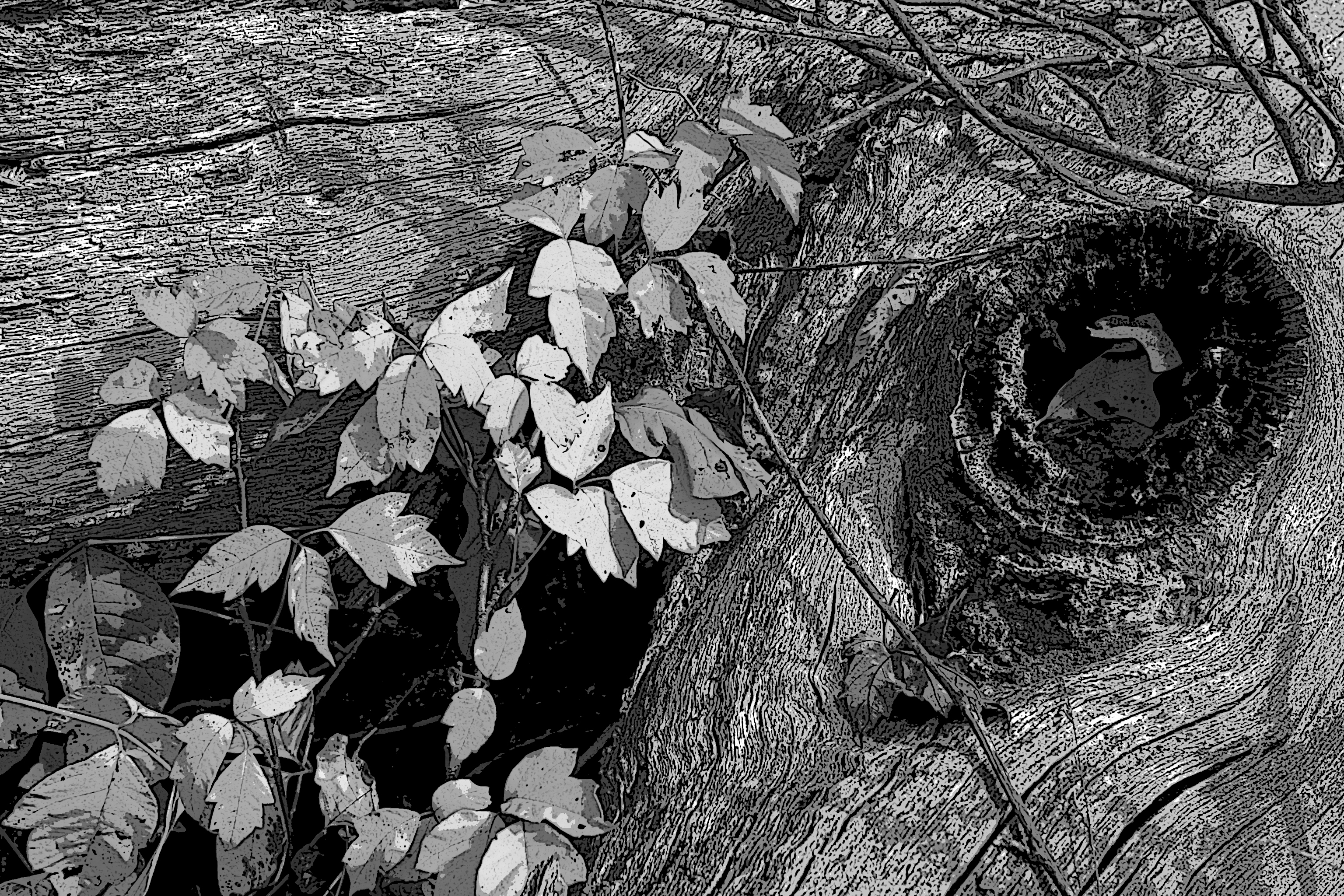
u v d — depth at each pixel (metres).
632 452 1.21
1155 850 1.07
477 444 1.15
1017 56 1.14
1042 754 1.08
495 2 1.13
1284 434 1.07
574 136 1.05
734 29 1.15
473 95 1.13
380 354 1.02
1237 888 1.07
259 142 1.11
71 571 1.09
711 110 1.17
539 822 1.04
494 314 1.03
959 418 1.08
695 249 1.19
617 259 1.12
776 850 1.07
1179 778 1.08
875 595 1.08
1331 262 1.11
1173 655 1.08
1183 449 1.08
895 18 1.08
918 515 1.11
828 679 1.09
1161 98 1.13
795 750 1.09
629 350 1.20
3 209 1.07
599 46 1.14
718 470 1.07
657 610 1.20
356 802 1.08
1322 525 1.10
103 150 1.09
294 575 1.03
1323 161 1.12
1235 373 1.08
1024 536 1.08
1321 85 1.10
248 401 1.13
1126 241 1.08
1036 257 1.08
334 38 1.11
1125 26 1.14
